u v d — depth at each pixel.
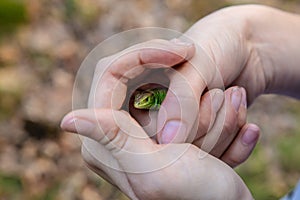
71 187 1.02
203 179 0.45
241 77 0.55
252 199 0.48
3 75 1.11
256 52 0.56
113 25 1.31
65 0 1.29
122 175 0.46
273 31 0.56
